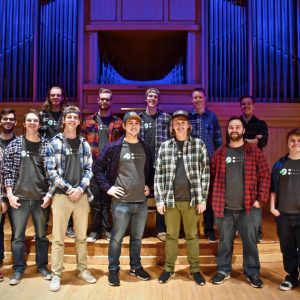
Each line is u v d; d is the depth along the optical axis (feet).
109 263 10.36
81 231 10.37
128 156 10.37
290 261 10.07
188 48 16.38
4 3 16.67
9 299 9.29
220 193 10.34
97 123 12.40
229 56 16.44
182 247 11.76
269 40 16.49
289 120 16.53
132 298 9.41
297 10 16.49
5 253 11.88
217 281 10.27
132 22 16.33
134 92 16.10
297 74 16.70
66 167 10.16
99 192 12.05
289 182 9.95
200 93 12.56
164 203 10.37
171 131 10.71
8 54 16.67
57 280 9.96
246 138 12.85
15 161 10.30
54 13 16.56
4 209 10.33
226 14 16.43
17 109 16.58
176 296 9.54
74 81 16.49
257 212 10.27
